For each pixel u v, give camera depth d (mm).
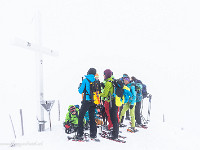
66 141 3471
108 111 3824
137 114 4805
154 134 4090
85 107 3461
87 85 3432
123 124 4863
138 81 4902
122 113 4734
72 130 4070
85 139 3547
